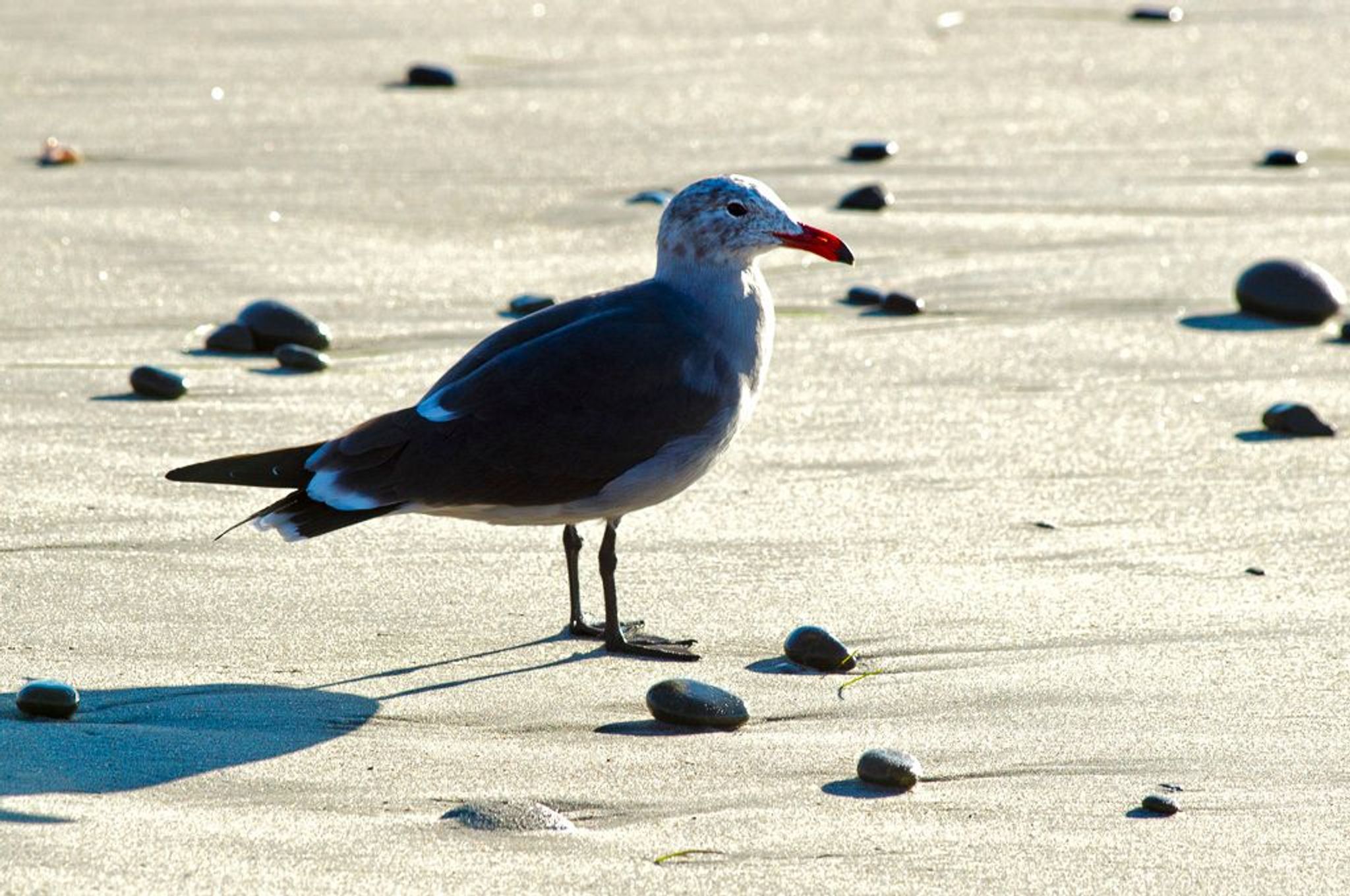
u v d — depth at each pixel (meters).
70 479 12.46
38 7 29.94
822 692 9.60
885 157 22.80
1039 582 11.22
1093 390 15.23
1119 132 24.44
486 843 7.59
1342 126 24.88
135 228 19.16
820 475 13.12
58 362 15.21
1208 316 17.41
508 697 9.42
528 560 11.49
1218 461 13.57
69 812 7.75
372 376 15.13
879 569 11.41
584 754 8.71
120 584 10.75
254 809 7.89
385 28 29.42
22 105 24.14
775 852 7.63
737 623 10.55
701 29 30.03
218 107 24.44
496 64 27.31
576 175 21.80
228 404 14.30
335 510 9.77
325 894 7.07
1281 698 9.52
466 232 19.58
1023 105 25.66
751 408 10.89
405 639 10.19
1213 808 8.21
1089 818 8.08
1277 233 20.11
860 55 28.44
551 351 10.22
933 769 8.62
